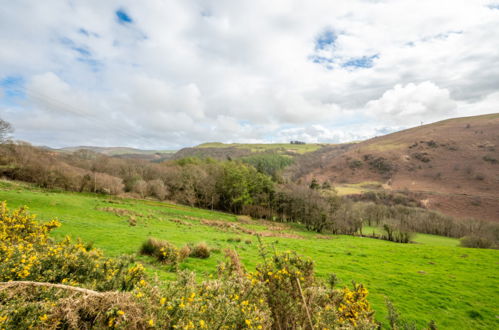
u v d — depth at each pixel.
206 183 67.94
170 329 2.97
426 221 71.00
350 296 5.29
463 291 14.98
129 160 87.25
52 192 42.03
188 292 3.76
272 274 4.54
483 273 19.58
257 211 65.88
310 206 60.00
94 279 4.39
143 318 2.93
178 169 82.06
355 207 72.31
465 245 44.06
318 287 4.82
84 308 2.93
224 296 3.53
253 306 3.76
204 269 12.06
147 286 3.55
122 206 40.41
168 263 12.37
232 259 6.27
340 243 34.69
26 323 2.61
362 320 4.28
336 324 3.96
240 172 67.62
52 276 4.00
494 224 62.03
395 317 5.90
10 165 49.00
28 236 6.65
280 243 29.03
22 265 3.85
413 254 27.19
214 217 50.69
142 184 62.12
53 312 2.83
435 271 19.78
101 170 69.50
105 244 15.50
